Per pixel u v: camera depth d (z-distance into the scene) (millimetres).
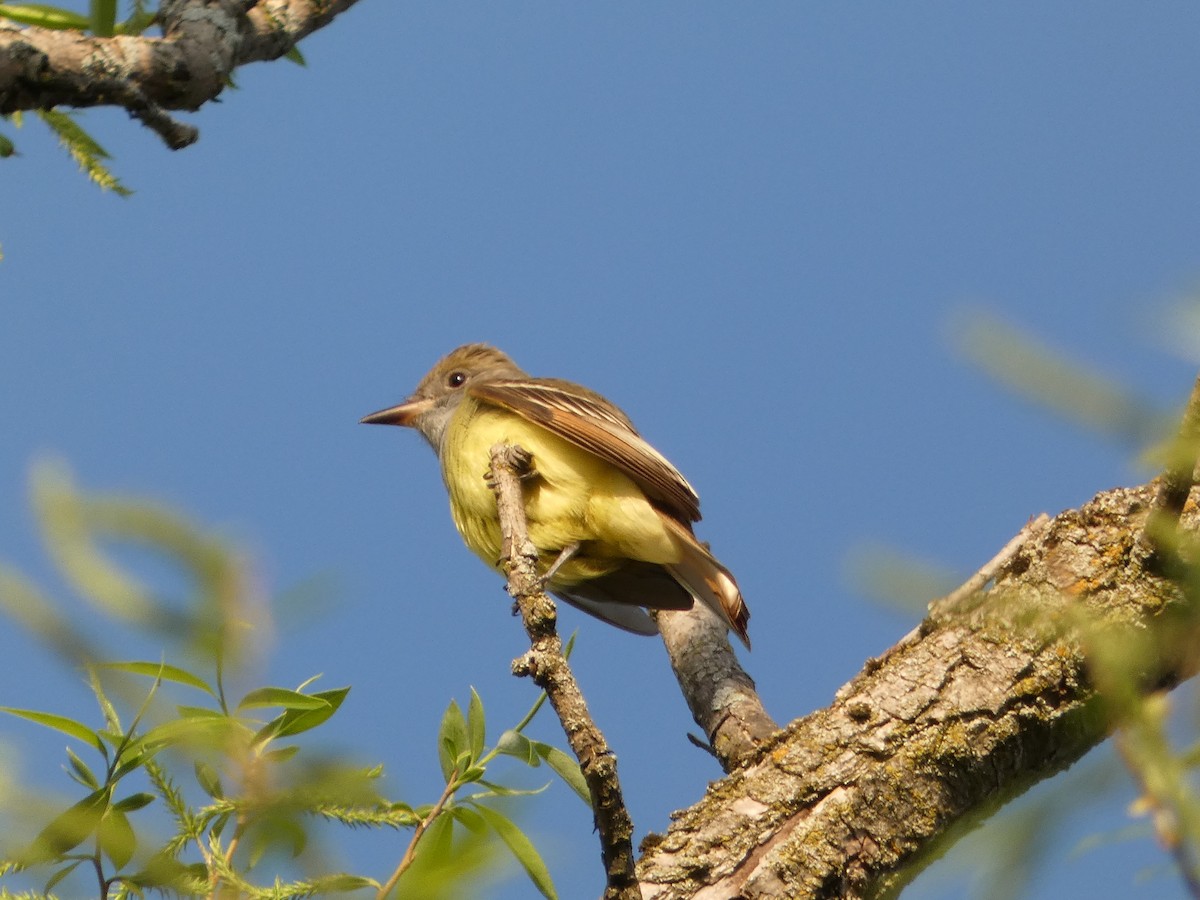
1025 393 2463
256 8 7254
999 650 6844
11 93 6062
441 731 5719
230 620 3836
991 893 2844
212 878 4391
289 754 4605
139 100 6324
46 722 4715
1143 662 3152
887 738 6770
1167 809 2588
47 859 4332
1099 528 6801
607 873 6262
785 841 6574
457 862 3910
